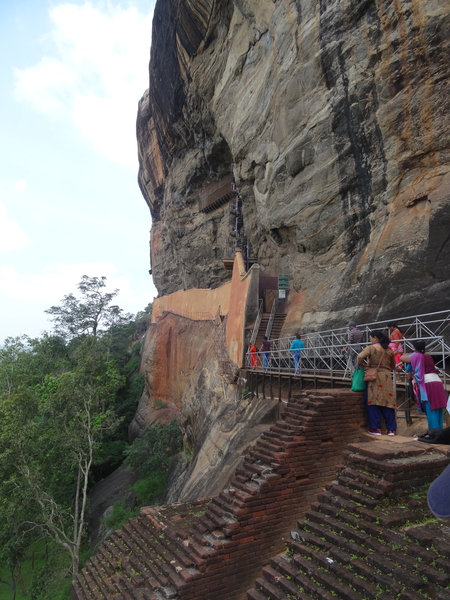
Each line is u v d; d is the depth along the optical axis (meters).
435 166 11.52
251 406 14.07
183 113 29.31
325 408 7.32
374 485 4.98
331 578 4.30
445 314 9.46
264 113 19.20
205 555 6.24
